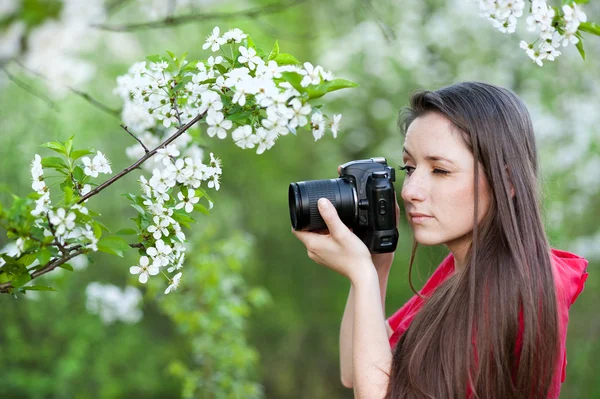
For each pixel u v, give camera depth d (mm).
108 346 8648
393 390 1619
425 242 1731
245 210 10203
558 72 6723
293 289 10867
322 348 11008
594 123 6441
